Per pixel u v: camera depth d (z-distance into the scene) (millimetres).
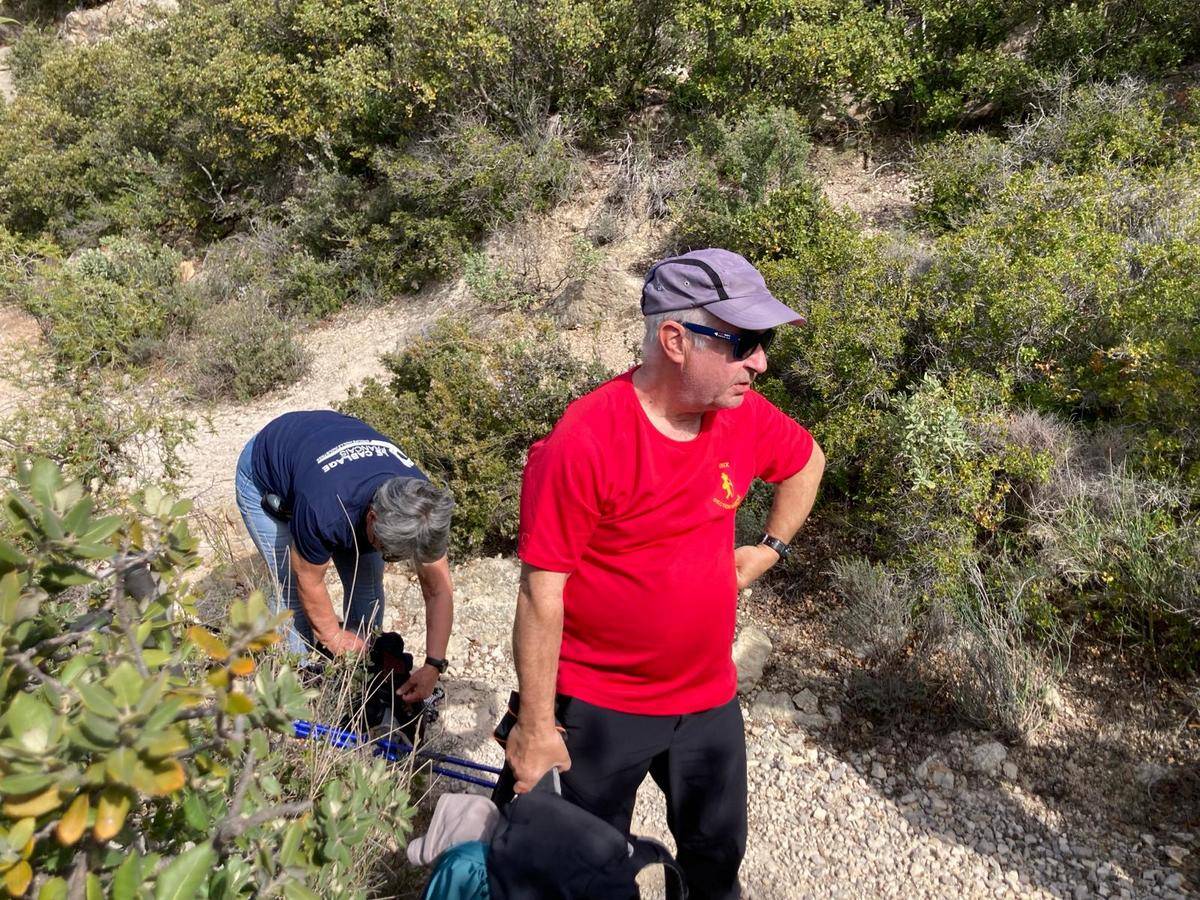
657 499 1864
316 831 1681
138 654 1257
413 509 2504
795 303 4672
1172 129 5895
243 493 3125
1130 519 3533
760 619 3941
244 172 10289
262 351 7430
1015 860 2797
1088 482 3748
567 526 1837
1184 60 6785
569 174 7465
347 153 9172
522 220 7418
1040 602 3449
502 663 3768
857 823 2982
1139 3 6672
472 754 3303
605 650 1992
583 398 1914
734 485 2037
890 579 3746
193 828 1498
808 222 5680
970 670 3354
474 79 8031
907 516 3766
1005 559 3635
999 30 7066
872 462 4047
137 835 1411
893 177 6895
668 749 2100
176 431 4895
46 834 1149
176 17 12492
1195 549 3287
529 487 1874
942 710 3348
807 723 3393
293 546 2742
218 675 1150
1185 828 2814
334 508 2645
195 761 1350
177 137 10727
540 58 7945
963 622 3480
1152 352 3787
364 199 8578
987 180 5781
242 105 9453
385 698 2832
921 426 3799
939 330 4387
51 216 11641
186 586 1907
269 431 3068
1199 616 3213
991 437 3875
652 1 7707
